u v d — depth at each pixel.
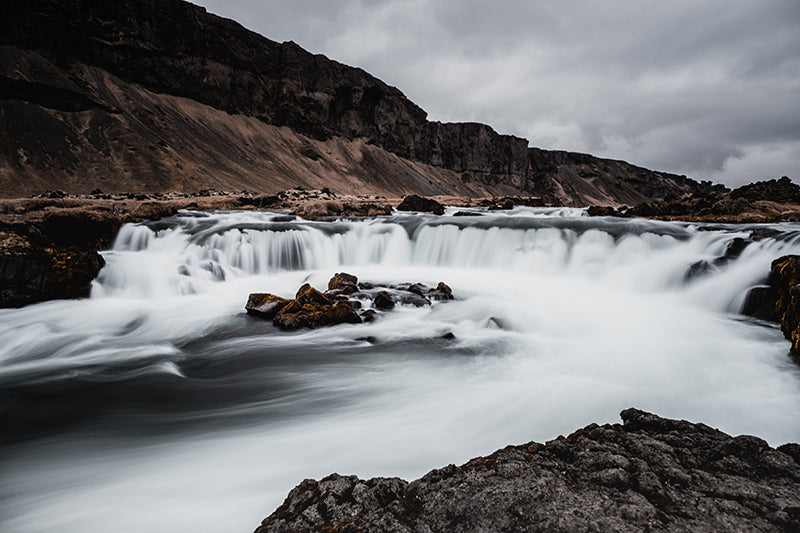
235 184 65.88
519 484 3.35
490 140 165.75
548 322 11.95
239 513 4.28
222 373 8.99
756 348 9.39
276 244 20.61
